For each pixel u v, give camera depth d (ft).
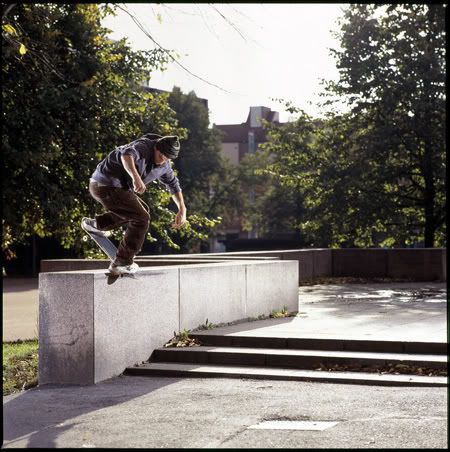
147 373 31.19
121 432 21.68
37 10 58.49
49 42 59.93
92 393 27.55
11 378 31.04
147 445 20.20
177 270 35.47
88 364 29.48
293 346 33.24
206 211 206.08
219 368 31.30
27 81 57.77
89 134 61.93
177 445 20.11
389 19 105.81
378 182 105.50
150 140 26.08
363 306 49.39
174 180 27.25
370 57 106.11
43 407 25.31
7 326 61.41
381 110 107.86
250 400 25.54
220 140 218.79
